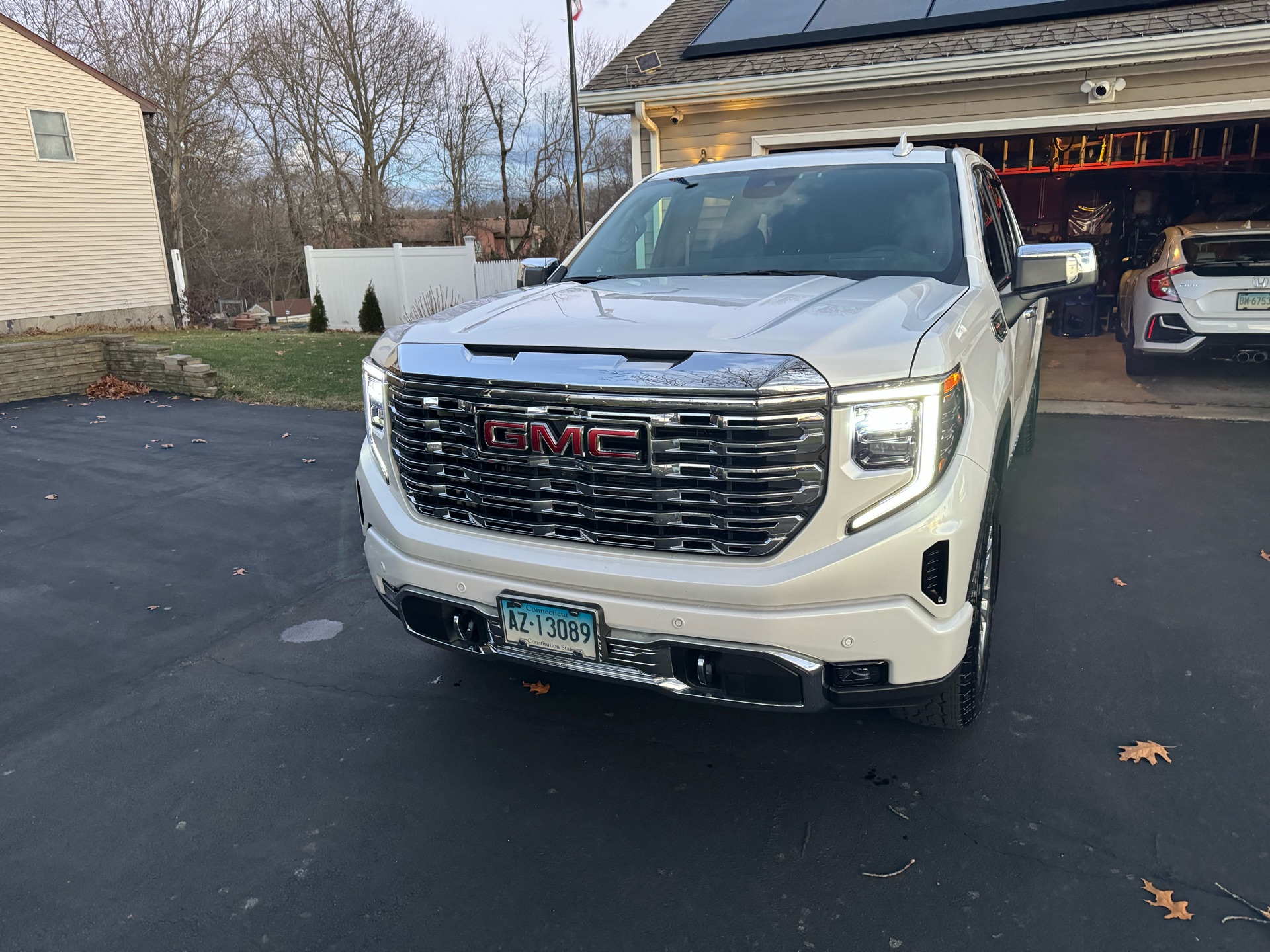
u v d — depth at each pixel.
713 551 2.29
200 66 34.94
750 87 9.34
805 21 10.24
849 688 2.31
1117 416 7.25
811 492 2.17
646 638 2.37
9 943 2.22
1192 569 4.19
